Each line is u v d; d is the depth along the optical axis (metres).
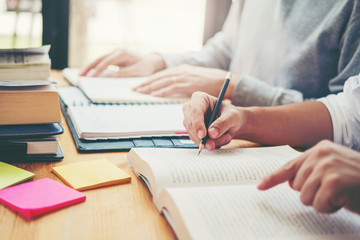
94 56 3.82
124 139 0.65
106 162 0.55
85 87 0.95
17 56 0.60
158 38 4.93
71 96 0.91
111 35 4.74
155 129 0.67
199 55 1.27
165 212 0.41
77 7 2.21
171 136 0.68
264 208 0.40
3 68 0.58
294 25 1.01
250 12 1.21
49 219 0.40
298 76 0.98
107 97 0.86
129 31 4.52
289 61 1.00
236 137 0.66
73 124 0.71
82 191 0.47
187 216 0.36
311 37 0.95
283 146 0.65
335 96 0.74
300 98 0.86
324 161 0.37
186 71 0.99
